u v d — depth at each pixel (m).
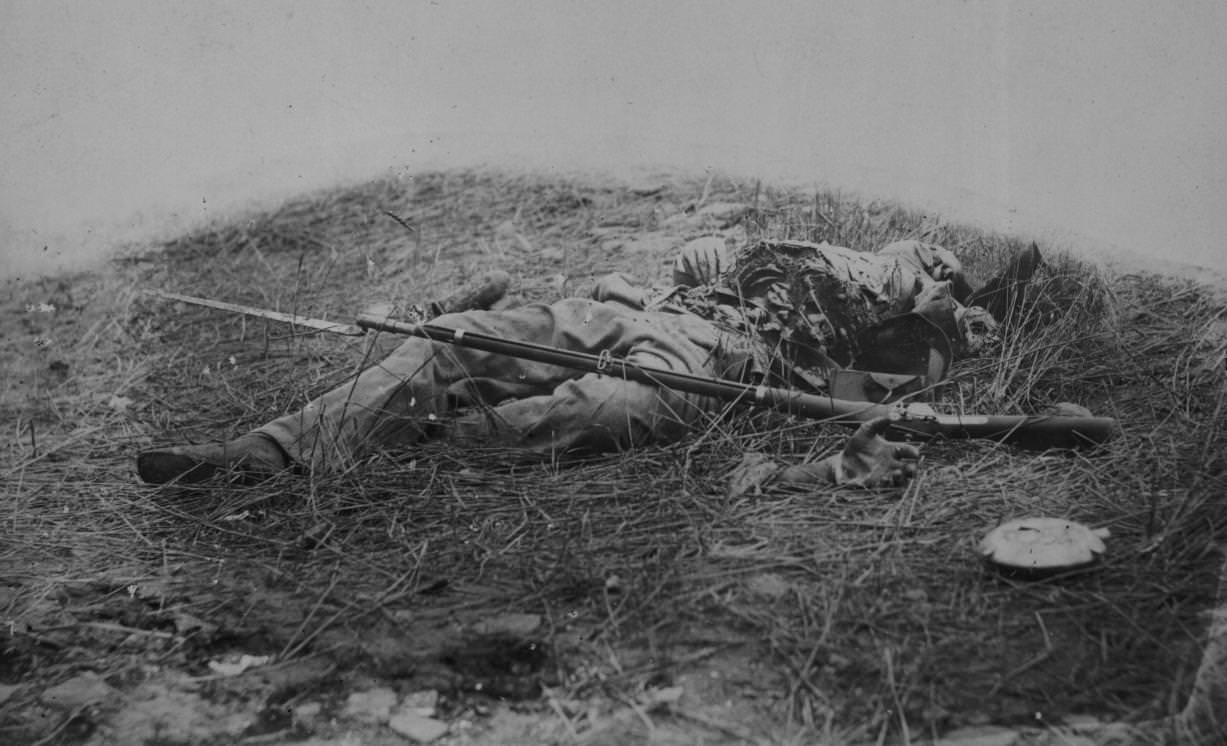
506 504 3.38
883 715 2.69
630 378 3.52
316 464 3.50
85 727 2.84
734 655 2.86
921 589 3.00
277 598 3.17
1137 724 2.66
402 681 2.89
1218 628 2.86
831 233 4.26
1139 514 3.23
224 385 4.13
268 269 4.61
